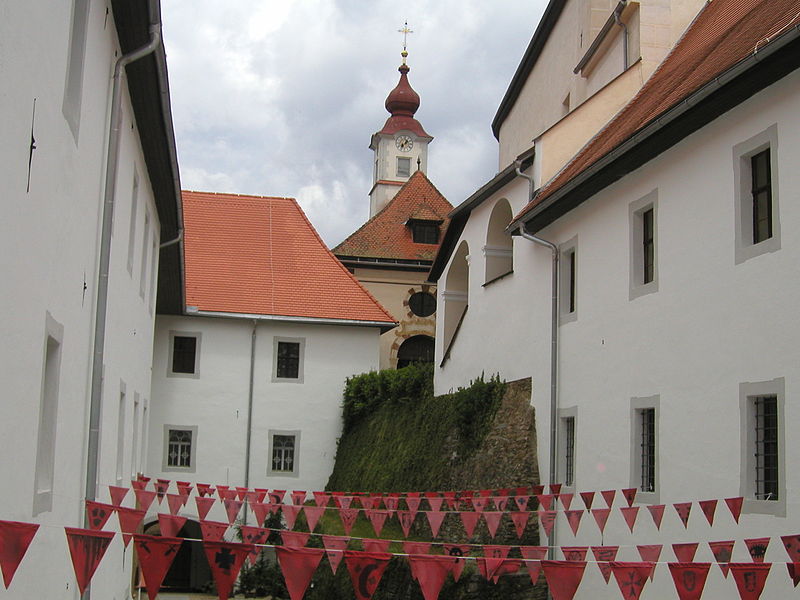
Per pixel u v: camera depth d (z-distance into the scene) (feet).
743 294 38.11
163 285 89.20
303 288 111.24
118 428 46.96
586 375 54.49
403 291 145.69
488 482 64.59
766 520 35.14
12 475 21.79
